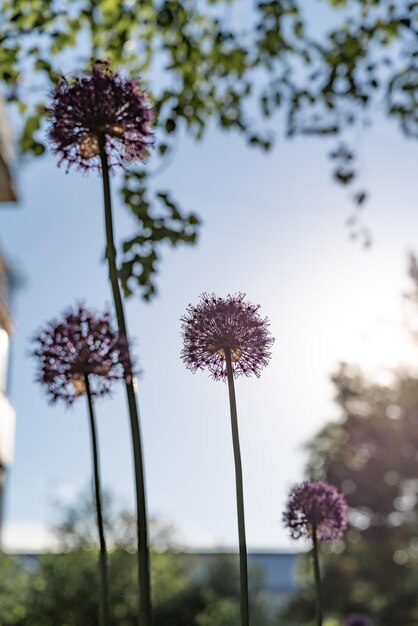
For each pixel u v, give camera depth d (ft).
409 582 103.19
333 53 26.35
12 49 22.02
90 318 8.48
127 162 9.64
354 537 98.94
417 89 25.98
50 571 84.94
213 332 9.00
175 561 99.71
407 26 24.31
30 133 21.08
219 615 100.32
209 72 27.17
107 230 9.17
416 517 99.40
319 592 10.30
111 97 9.41
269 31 26.55
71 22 24.22
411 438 99.25
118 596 87.61
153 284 19.06
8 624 81.35
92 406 8.40
